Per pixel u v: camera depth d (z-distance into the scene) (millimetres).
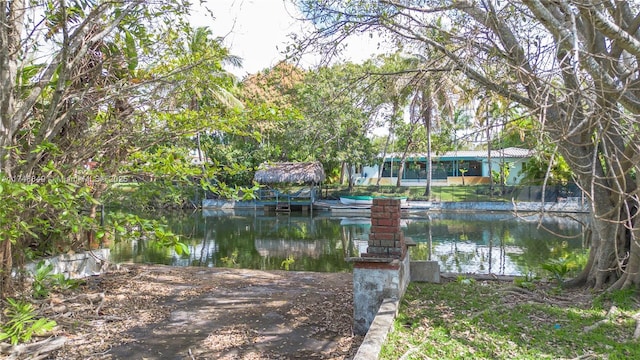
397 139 25062
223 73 7414
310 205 27672
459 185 32031
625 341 4195
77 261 7672
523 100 4566
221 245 14992
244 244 15234
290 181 27156
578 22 5109
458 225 20344
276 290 7176
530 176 16875
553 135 4309
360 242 15688
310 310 6016
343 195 31453
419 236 16703
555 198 23469
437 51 5938
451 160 34156
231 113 5742
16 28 5297
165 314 5836
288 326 5371
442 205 25984
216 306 6234
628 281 5492
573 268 7789
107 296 6598
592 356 3812
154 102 6195
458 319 4742
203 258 12281
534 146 4195
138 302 6367
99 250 8375
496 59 4559
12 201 3881
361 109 6969
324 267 10984
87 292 6738
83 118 6387
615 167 5254
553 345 4098
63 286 6520
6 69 5078
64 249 7629
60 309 5609
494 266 10562
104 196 7156
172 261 11719
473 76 4965
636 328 4391
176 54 6227
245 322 5523
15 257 6051
